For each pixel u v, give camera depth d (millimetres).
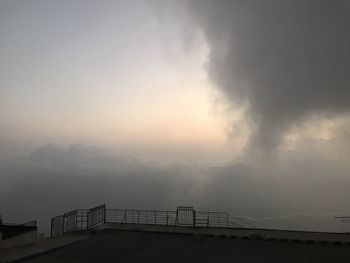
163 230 29312
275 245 23859
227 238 26219
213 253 21547
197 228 30094
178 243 24484
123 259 19984
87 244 24156
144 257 20469
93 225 31734
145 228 30281
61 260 19719
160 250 22359
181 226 31344
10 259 19375
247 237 26141
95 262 19297
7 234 23750
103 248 22891
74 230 29625
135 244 24188
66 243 24328
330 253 21656
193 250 22344
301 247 23297
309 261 19750
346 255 21141
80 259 19953
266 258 20328
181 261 19562
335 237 26281
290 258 20359
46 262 19234
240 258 20312
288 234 27453
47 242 24672
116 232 28672
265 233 27797
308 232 28391
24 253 20891
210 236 26797
